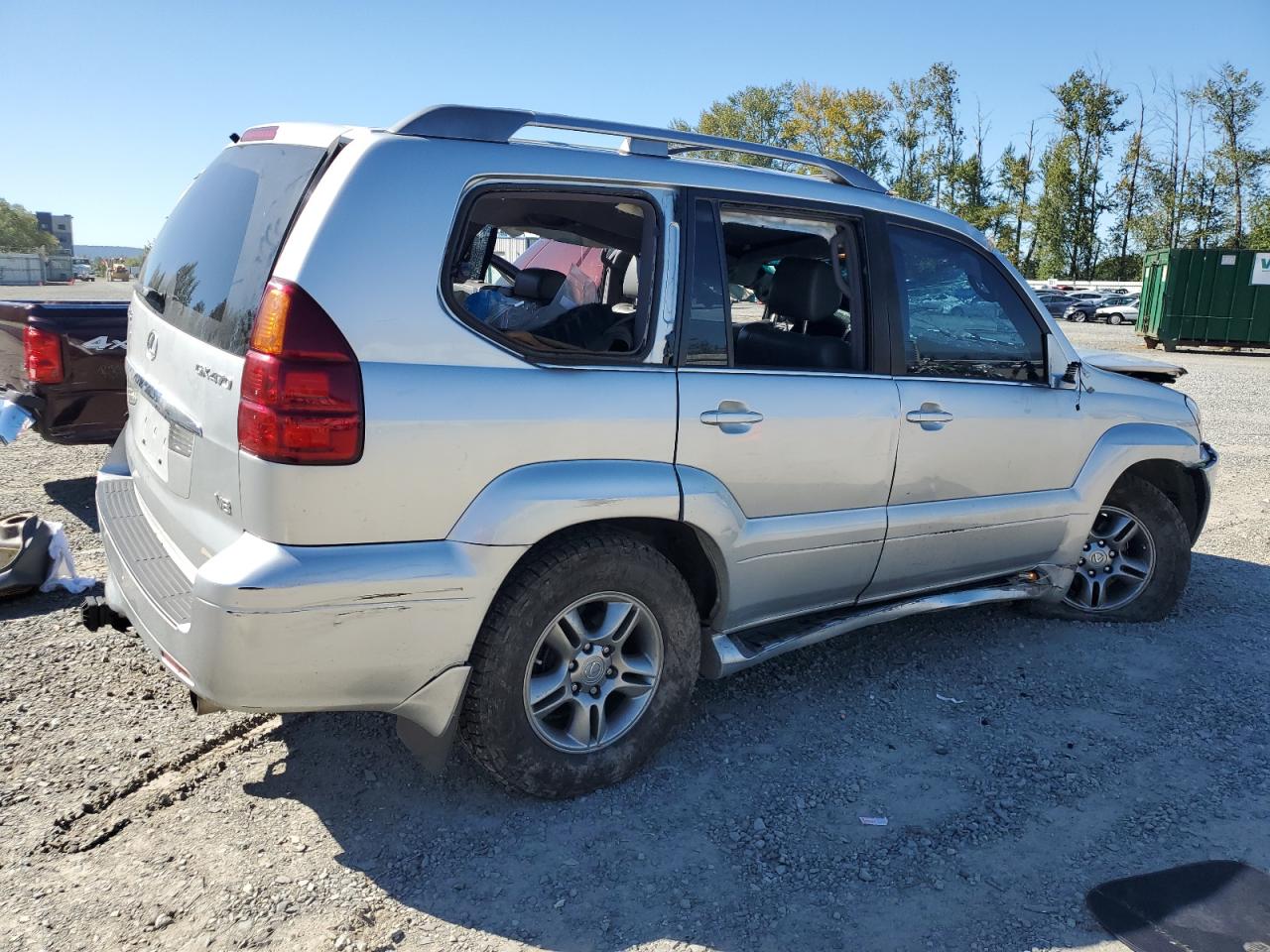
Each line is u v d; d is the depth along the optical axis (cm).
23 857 261
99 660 386
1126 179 6381
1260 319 2492
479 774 311
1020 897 259
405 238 253
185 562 279
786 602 346
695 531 310
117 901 245
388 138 259
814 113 6184
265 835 276
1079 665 417
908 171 6481
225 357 254
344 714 349
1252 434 1092
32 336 573
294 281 238
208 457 260
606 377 285
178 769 310
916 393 364
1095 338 3262
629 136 302
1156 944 241
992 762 332
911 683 394
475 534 259
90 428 600
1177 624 471
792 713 364
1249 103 5678
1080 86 6256
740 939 240
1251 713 374
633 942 238
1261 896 261
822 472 336
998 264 405
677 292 303
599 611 299
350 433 240
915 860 274
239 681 238
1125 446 442
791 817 294
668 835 282
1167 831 291
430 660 258
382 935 237
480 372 262
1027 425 403
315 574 238
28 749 317
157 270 338
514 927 241
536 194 282
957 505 384
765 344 368
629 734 305
